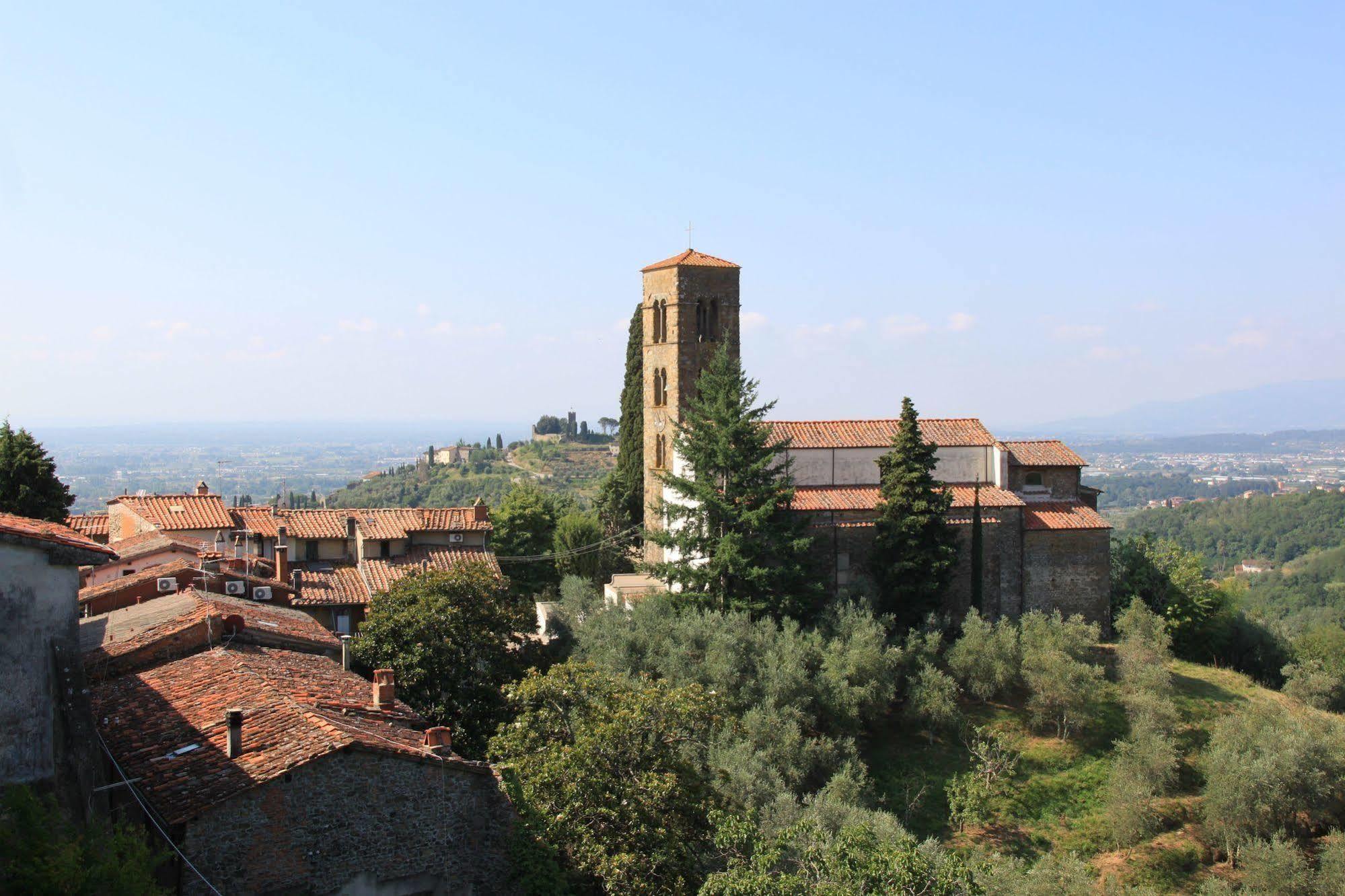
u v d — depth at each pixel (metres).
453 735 44.97
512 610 52.16
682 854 31.27
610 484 95.56
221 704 30.27
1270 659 77.00
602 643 58.94
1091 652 66.50
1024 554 69.94
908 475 64.56
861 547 67.44
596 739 32.34
